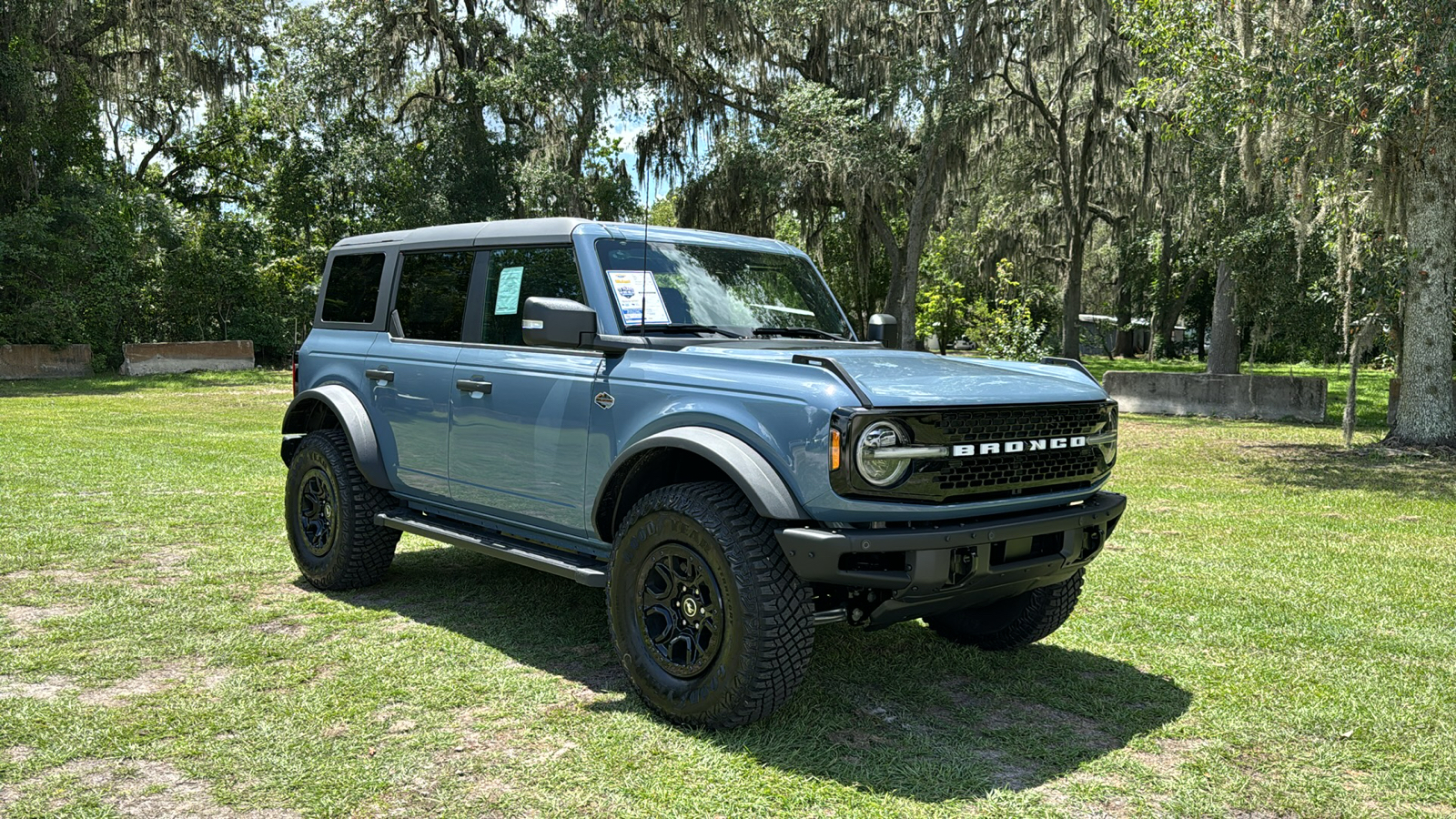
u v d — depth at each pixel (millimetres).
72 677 4316
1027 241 36469
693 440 3834
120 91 33219
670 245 4898
